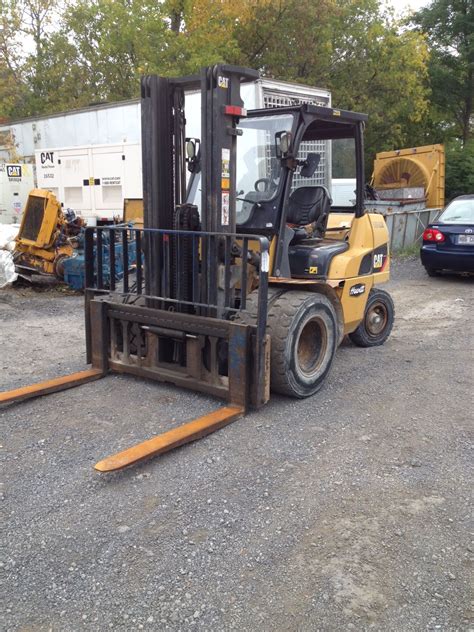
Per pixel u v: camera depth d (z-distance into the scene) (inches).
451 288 442.0
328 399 207.8
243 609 106.3
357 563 118.6
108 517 133.4
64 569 116.4
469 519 134.0
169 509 136.7
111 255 217.0
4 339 288.5
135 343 215.3
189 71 864.3
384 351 271.7
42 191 405.1
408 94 1010.7
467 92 1195.3
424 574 115.5
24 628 102.1
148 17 960.3
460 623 103.2
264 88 435.8
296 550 122.7
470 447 170.7
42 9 1217.4
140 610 106.0
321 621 103.6
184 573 115.4
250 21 919.0
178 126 208.1
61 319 335.9
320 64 946.1
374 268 249.1
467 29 1143.6
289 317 192.9
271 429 179.9
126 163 530.0
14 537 126.1
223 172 187.3
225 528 129.8
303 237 225.1
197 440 171.2
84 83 1141.1
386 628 102.0
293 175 206.5
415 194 703.1
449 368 245.0
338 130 238.5
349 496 143.5
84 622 103.3
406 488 147.6
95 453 163.3
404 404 204.5
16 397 197.5
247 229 206.2
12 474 152.3
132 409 192.7
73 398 203.0
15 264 416.5
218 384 194.5
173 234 199.0
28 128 684.1
